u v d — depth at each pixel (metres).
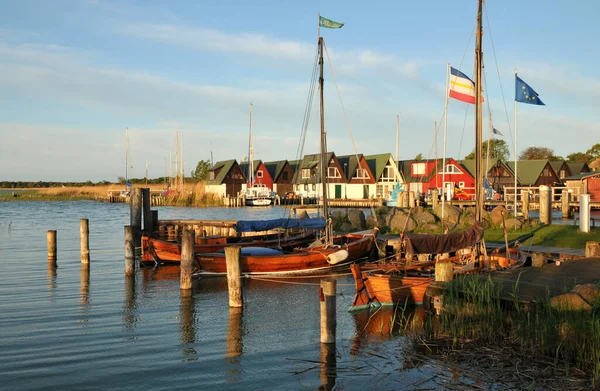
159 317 15.02
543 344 10.63
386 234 29.36
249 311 15.72
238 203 72.50
